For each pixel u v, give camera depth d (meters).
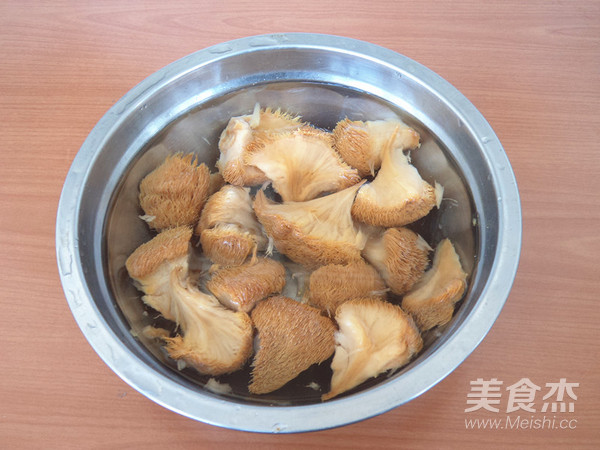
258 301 0.29
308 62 0.35
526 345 0.29
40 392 0.28
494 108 0.36
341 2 0.40
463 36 0.39
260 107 0.35
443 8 0.40
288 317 0.28
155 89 0.32
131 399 0.28
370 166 0.33
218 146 0.34
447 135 0.33
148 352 0.27
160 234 0.31
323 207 0.31
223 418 0.23
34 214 0.33
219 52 0.34
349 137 0.33
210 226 0.31
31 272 0.31
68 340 0.29
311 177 0.33
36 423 0.27
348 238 0.31
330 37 0.34
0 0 0.40
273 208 0.31
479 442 0.27
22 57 0.38
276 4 0.40
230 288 0.28
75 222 0.28
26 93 0.37
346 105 0.36
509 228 0.28
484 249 0.29
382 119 0.35
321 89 0.36
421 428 0.27
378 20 0.39
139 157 0.33
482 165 0.31
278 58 0.35
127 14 0.40
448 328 0.27
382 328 0.28
